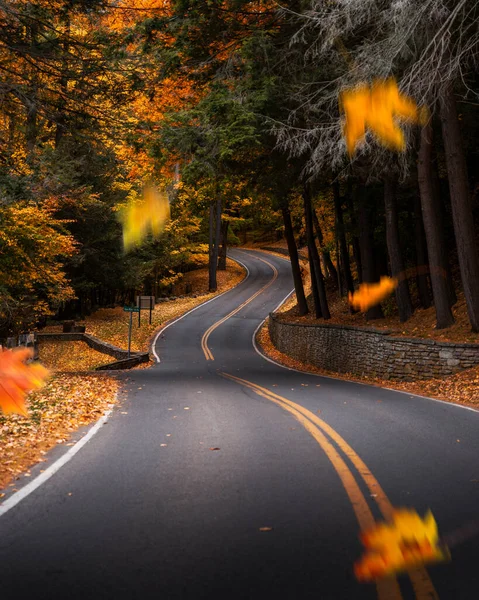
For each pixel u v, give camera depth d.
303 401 12.97
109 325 43.44
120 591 3.55
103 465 7.10
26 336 18.50
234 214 73.88
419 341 17.88
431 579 3.61
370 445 8.14
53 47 13.19
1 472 6.73
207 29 15.91
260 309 52.19
